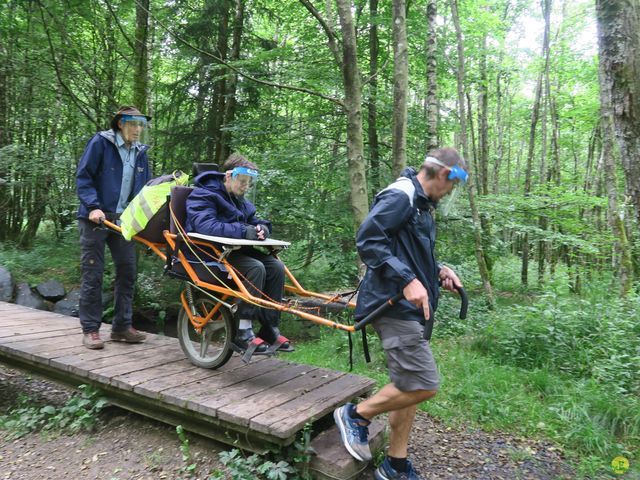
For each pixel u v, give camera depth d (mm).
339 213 8070
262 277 3316
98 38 9141
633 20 4836
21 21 8617
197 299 3783
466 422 3893
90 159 3904
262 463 2949
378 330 2588
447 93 13742
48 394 4391
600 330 4918
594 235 7977
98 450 3289
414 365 2484
